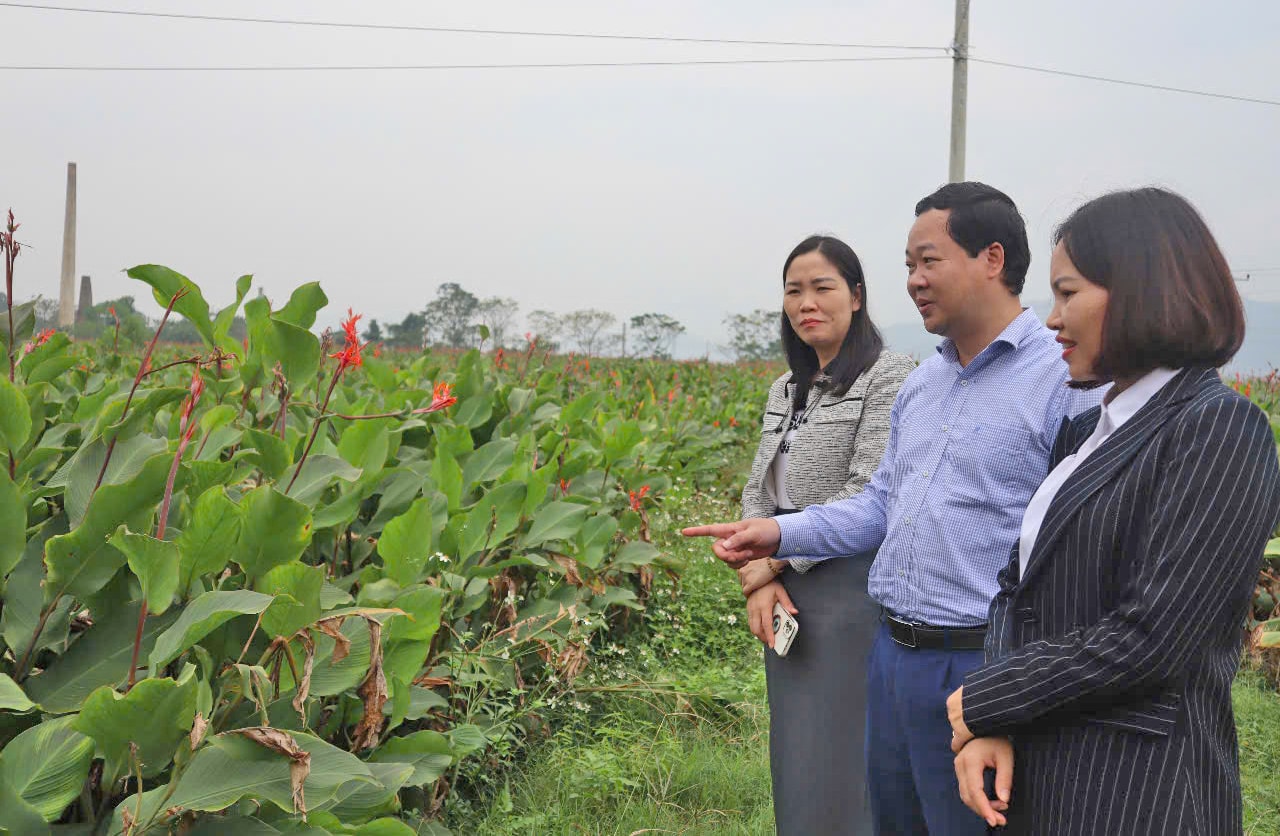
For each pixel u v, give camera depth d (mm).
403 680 2814
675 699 4559
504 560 4242
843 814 2885
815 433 3076
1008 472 2279
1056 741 1651
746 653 5469
